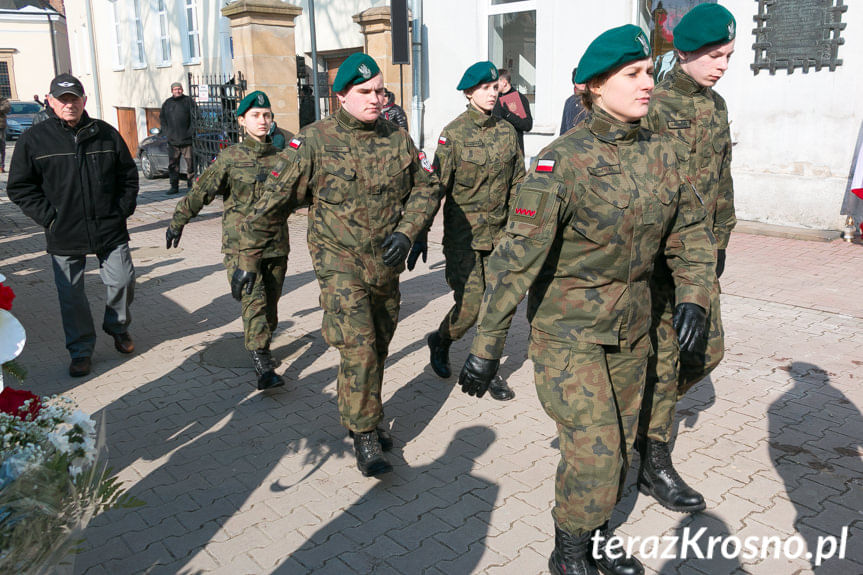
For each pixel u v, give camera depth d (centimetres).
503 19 1142
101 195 490
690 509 315
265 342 461
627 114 238
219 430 412
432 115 1257
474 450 380
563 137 248
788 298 630
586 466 246
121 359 535
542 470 358
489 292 240
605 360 255
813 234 831
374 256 349
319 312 640
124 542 305
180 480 357
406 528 311
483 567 284
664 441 320
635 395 269
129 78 2172
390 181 349
